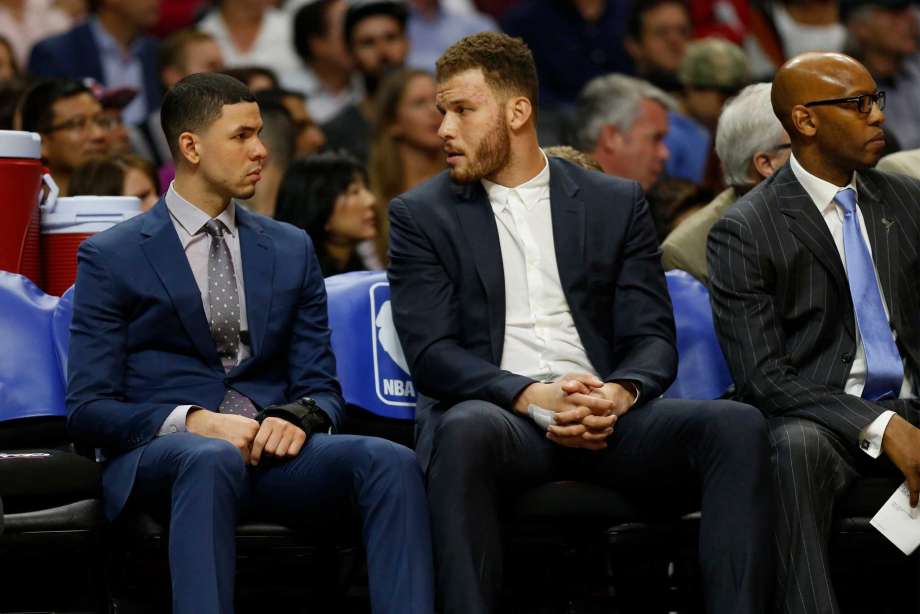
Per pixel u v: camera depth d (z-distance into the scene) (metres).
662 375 10.31
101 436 9.91
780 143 11.95
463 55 10.78
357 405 10.92
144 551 9.91
